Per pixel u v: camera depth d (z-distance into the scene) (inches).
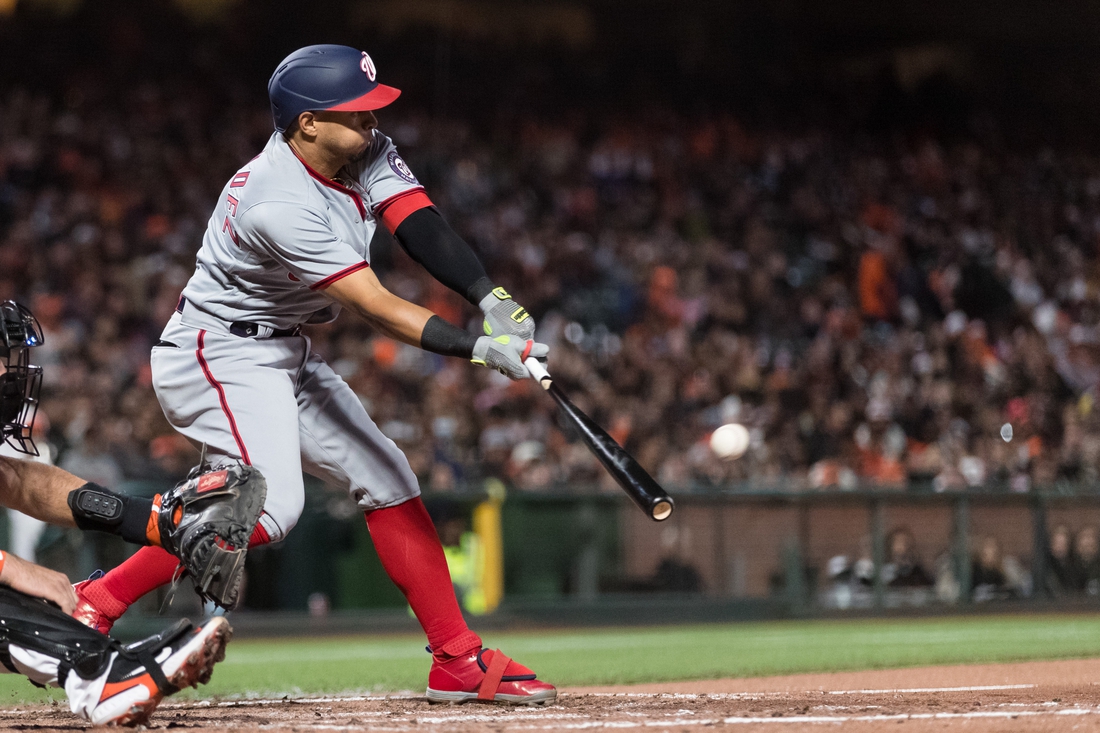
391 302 452.8
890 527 1536.7
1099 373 2369.6
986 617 1540.4
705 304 2391.7
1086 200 3284.9
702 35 3782.0
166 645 399.2
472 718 436.8
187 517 421.4
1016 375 2218.3
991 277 2593.5
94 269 2046.0
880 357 2237.9
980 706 470.0
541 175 2829.7
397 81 3366.1
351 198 482.3
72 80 2844.5
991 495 1565.0
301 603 1333.7
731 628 1376.7
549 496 1437.0
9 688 668.1
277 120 468.4
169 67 3019.2
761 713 446.9
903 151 3415.4
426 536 512.1
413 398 1829.5
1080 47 3868.1
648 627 1434.5
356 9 3489.2
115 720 394.0
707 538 1485.0
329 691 625.9
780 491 1509.6
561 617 1423.5
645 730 392.5
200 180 2454.5
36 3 2933.1
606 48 3688.5
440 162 2689.5
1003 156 3430.1
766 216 2878.9
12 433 436.5
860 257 2696.9
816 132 3521.2
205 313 478.6
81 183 2321.6
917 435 2027.6
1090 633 1149.7
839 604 1510.8
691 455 1761.8
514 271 2378.2
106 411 1518.2
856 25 3855.8
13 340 426.6
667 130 3240.7
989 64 3865.7
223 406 468.4
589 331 2342.5
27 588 401.7
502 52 3599.9
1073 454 1924.2
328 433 500.7
